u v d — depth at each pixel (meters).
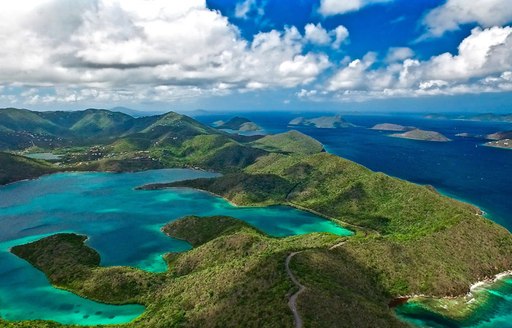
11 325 148.50
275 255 165.62
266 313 126.50
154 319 147.62
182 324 137.25
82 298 181.12
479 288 180.88
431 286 173.75
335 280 153.38
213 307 140.88
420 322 153.12
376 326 127.62
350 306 134.00
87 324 160.12
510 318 157.38
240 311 132.75
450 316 157.62
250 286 145.88
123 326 147.00
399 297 168.25
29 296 183.62
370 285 167.12
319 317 122.44
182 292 166.62
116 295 180.25
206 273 174.75
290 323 118.19
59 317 165.50
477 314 159.88
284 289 137.50
